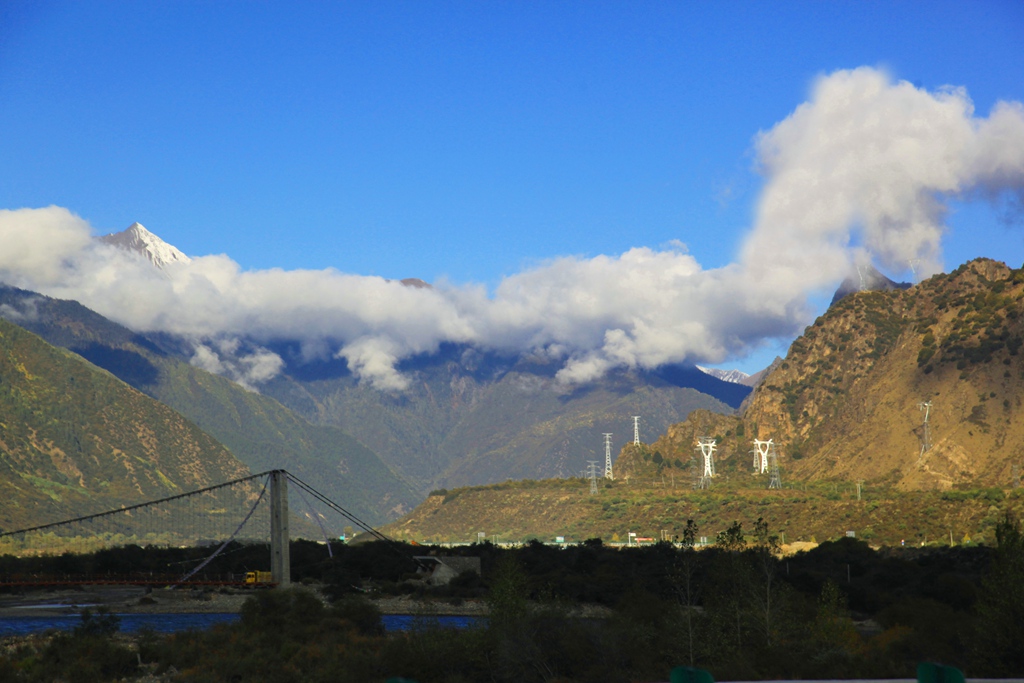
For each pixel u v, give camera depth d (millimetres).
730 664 56906
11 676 59938
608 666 57594
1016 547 53094
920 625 74625
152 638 73188
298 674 62344
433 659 59438
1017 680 28484
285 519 135125
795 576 114812
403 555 157375
